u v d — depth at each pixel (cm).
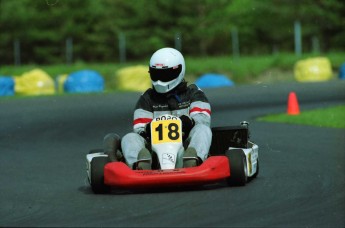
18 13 16038
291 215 2167
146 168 2603
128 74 10238
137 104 2930
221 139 2923
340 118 5497
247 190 2616
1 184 3103
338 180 2877
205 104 2881
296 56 13988
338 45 17638
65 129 5256
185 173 2491
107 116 6006
